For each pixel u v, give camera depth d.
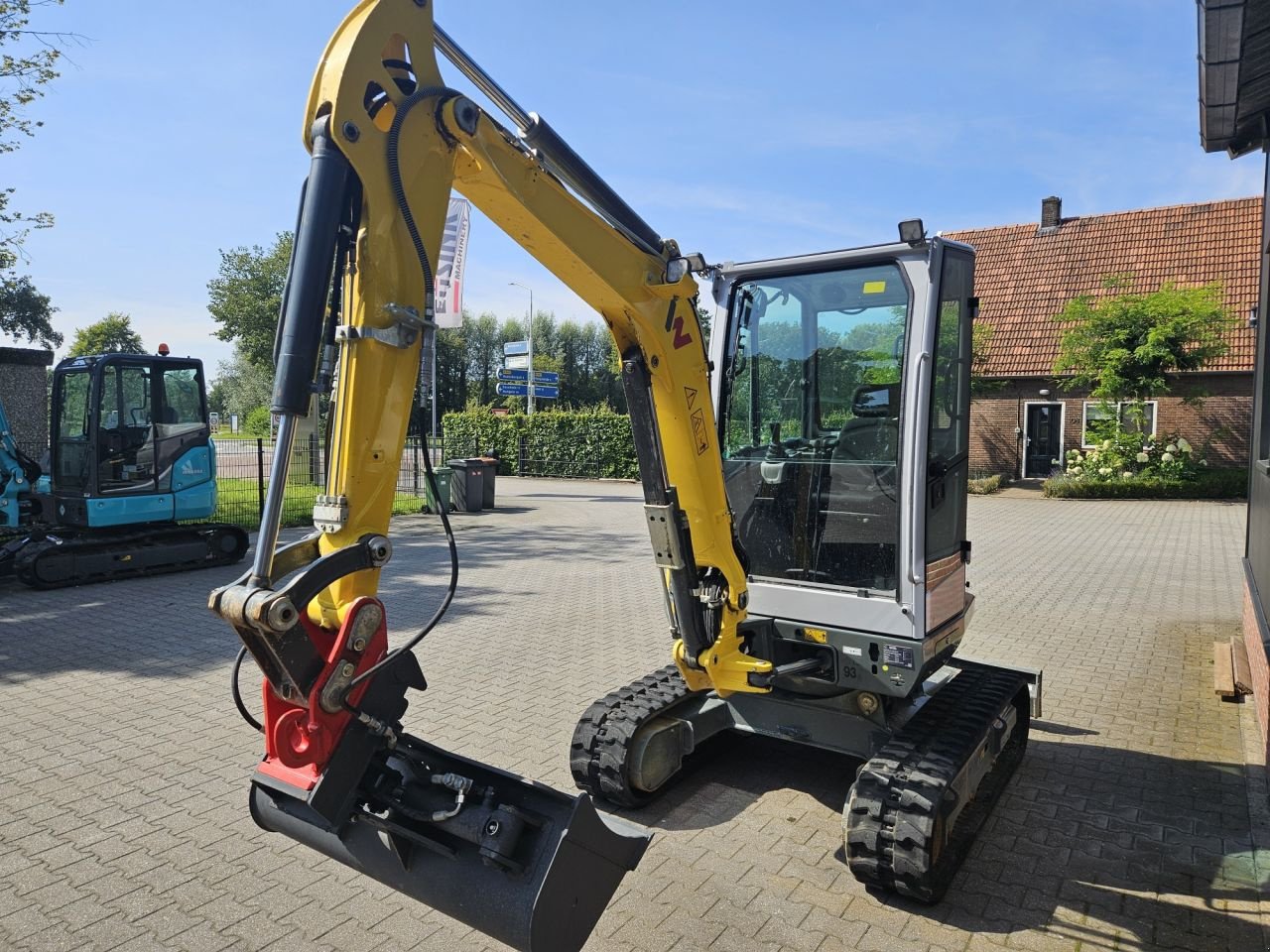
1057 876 3.76
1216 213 23.02
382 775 2.64
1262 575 5.56
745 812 4.36
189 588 9.88
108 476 10.03
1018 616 8.41
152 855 3.89
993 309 24.27
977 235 26.22
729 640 3.99
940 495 4.08
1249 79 4.94
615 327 3.56
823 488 4.26
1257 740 5.29
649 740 4.22
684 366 3.67
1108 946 3.25
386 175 2.53
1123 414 20.61
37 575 9.48
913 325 3.83
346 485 2.51
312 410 2.46
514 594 9.62
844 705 4.30
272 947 3.23
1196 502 18.55
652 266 3.49
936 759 3.64
